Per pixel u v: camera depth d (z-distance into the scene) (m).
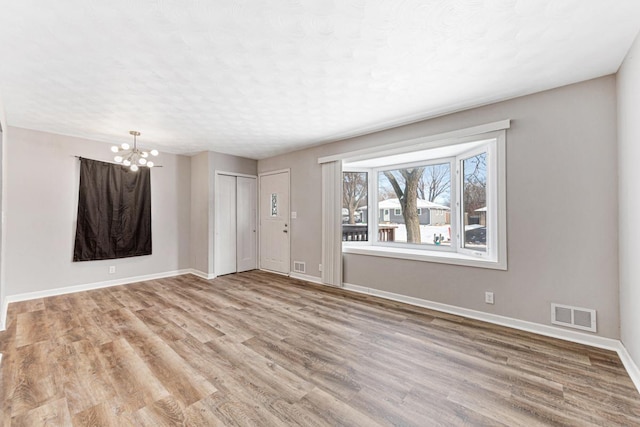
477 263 3.04
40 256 3.89
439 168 4.04
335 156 4.36
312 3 1.58
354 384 1.92
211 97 2.83
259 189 5.75
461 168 3.73
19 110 3.14
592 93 2.43
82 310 3.35
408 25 1.77
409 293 3.62
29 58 2.11
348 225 4.69
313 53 2.09
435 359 2.24
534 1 1.57
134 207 4.75
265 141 4.47
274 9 1.62
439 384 1.92
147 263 4.94
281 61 2.19
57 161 4.04
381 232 4.61
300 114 3.30
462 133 3.12
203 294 4.03
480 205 3.44
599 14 1.67
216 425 1.55
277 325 2.91
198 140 4.41
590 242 2.44
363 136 4.08
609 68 2.27
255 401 1.75
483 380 1.96
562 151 2.56
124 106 3.05
